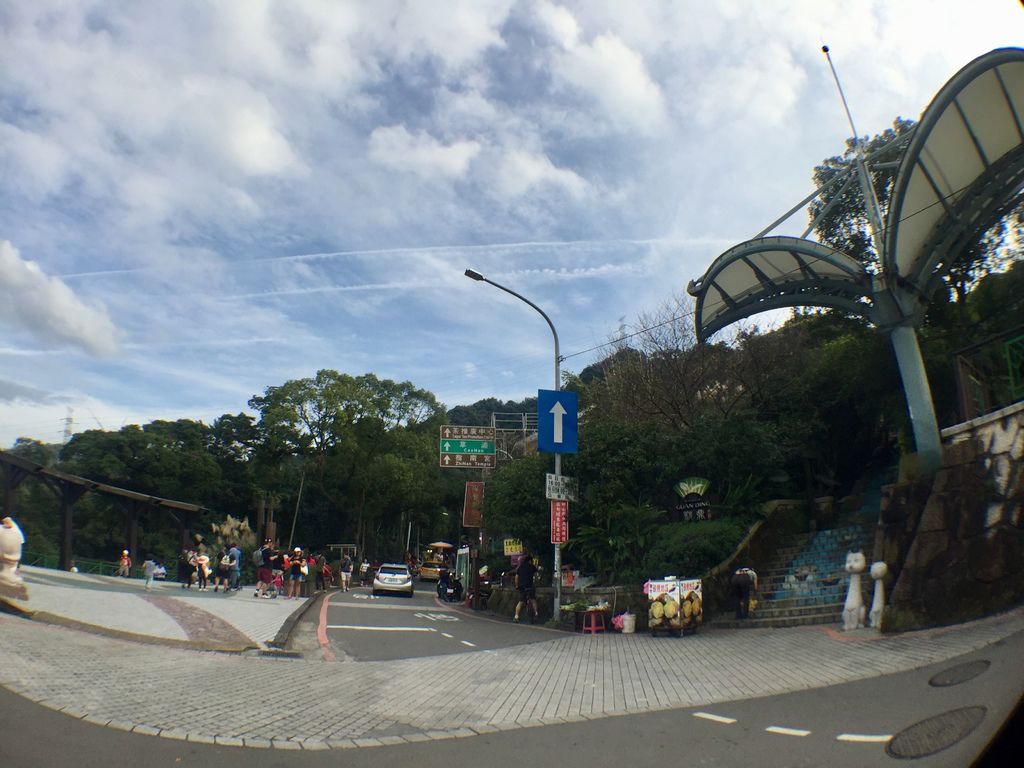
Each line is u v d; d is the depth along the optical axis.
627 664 11.29
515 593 21.97
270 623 15.39
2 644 9.30
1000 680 7.29
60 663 8.79
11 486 28.80
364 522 56.44
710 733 6.81
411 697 8.73
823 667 9.56
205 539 47.16
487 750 6.41
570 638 15.01
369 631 15.83
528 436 45.72
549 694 9.00
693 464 19.47
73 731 6.22
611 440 20.03
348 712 7.77
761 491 19.16
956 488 11.62
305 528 62.50
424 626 17.48
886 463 21.83
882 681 8.29
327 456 53.38
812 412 21.23
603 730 7.11
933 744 5.71
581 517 20.05
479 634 15.95
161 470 47.31
